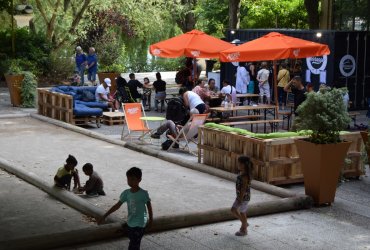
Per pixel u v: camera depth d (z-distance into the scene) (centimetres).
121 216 1050
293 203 1119
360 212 1120
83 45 4178
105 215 855
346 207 1152
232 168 1367
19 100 2430
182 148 1630
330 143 1135
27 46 3334
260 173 1286
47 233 948
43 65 3347
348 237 980
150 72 4306
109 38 4228
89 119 2041
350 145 1251
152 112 2352
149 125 2041
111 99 2191
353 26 2769
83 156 1569
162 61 4512
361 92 2455
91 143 1747
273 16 3675
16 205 1134
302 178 1313
